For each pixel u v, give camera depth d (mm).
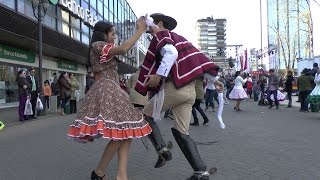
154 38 5105
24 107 15008
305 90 17547
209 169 5848
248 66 56406
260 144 8523
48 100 20188
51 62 30766
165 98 5094
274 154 7387
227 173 5930
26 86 14961
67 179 5703
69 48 28281
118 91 4871
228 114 16703
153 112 5230
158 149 5367
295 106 21812
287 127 11570
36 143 9258
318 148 7977
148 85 5043
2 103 23328
